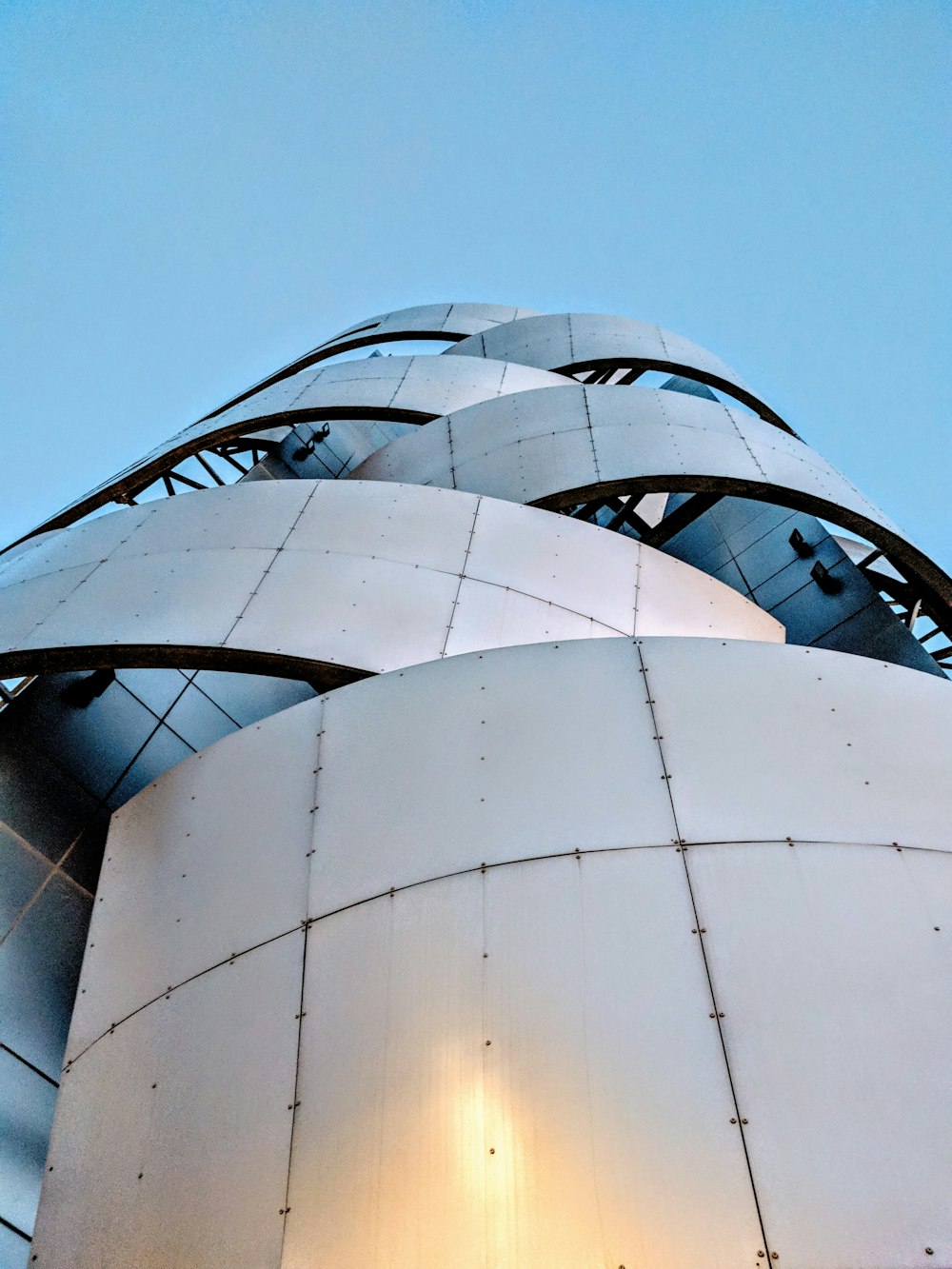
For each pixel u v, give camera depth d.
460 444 14.23
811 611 13.41
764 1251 4.09
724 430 13.66
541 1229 4.34
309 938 5.87
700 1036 4.82
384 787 6.57
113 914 6.90
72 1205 5.37
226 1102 5.32
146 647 8.04
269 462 19.12
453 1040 5.08
